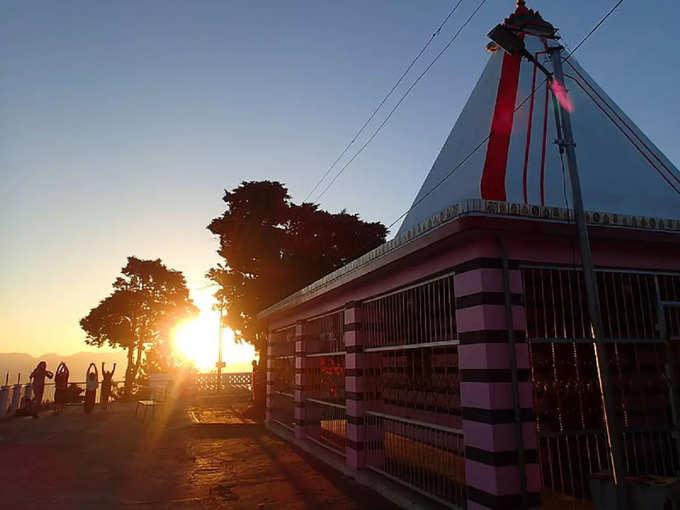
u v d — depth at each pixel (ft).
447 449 21.11
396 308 26.00
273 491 26.14
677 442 20.02
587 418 19.51
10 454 36.52
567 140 17.62
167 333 104.58
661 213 27.66
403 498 22.97
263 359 66.69
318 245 74.43
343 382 33.30
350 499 24.50
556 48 18.88
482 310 18.20
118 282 102.89
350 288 31.19
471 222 17.34
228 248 72.08
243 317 70.03
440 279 21.70
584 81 31.50
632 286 21.30
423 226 20.38
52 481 28.32
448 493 20.77
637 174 28.66
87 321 98.99
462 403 19.16
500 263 18.76
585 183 26.99
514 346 18.04
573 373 19.75
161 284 104.53
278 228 74.54
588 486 18.75
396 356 26.55
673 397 20.48
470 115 33.01
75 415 62.64
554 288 19.94
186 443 41.96
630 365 20.56
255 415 62.44
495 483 17.02
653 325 21.15
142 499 24.66
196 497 25.04
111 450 38.40
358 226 78.43
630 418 20.04
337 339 34.45
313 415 39.70
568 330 19.77
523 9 33.09
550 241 19.75
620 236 19.58
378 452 28.22
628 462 19.57
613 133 29.91
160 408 70.03
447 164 33.68
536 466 17.56
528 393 18.06
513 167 27.09
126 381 95.09
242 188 74.13
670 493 14.35
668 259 22.03
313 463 33.45
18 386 62.49
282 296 68.80
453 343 20.27
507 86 30.48
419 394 24.07
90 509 22.89
